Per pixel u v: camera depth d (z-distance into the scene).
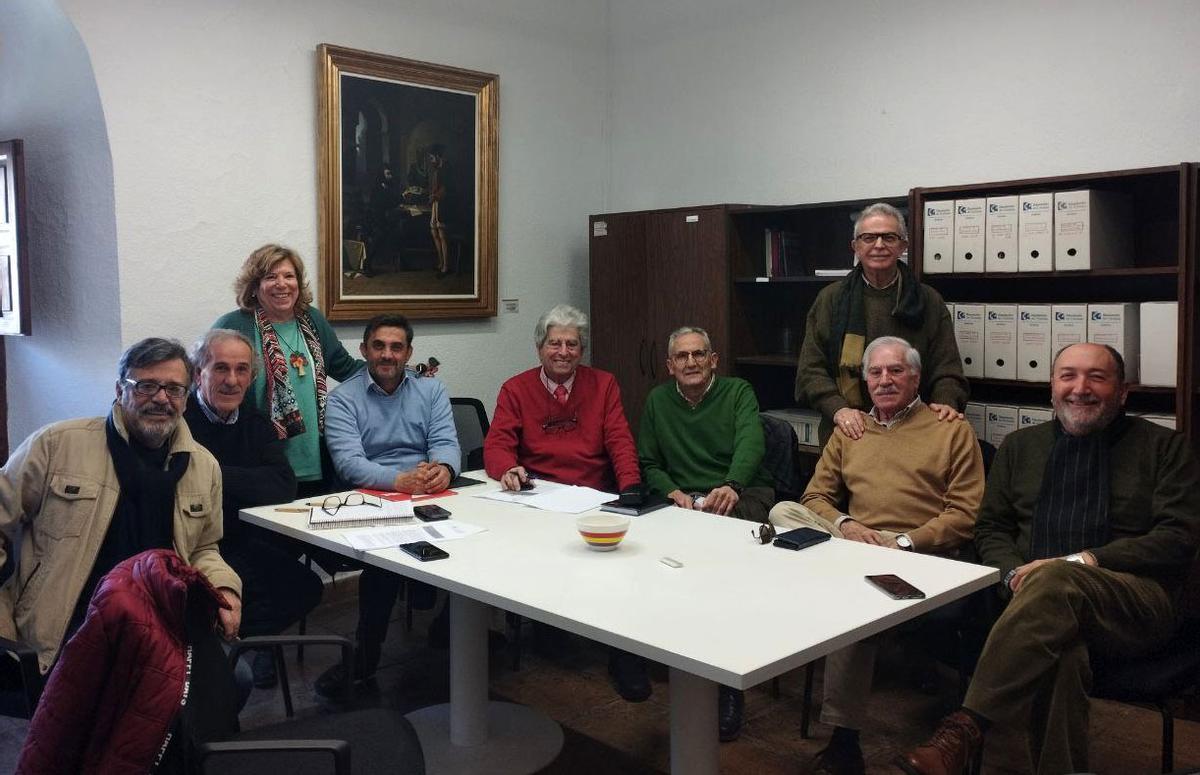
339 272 4.22
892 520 3.07
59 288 3.96
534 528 2.64
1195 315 3.13
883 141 4.22
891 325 3.49
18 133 4.06
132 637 1.52
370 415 3.47
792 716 3.12
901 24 4.12
